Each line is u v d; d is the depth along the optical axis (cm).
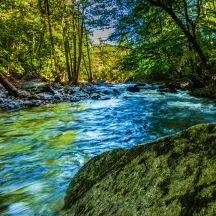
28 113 948
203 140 187
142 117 827
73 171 383
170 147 200
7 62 3003
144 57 1391
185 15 1266
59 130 676
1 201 288
